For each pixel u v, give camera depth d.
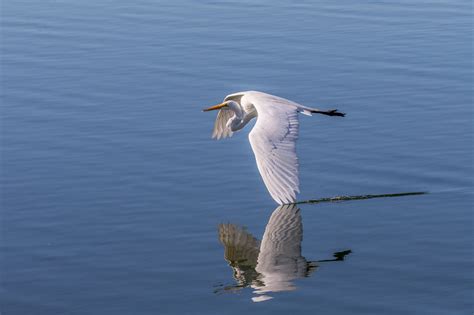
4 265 12.48
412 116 18.88
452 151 16.84
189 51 23.80
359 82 21.19
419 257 12.51
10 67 22.66
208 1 29.56
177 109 19.42
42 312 11.07
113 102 19.92
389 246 12.95
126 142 17.52
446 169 15.98
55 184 15.51
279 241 13.22
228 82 21.19
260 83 21.12
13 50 24.14
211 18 27.23
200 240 13.27
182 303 11.20
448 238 13.18
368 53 23.56
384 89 20.69
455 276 11.81
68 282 11.91
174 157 16.73
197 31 25.72
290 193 10.87
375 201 14.70
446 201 14.61
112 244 13.15
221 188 15.30
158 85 21.05
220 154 16.89
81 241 13.27
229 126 14.78
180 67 22.42
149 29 26.00
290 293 11.38
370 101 19.88
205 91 20.58
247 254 12.74
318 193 15.12
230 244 13.11
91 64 22.83
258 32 25.59
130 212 14.32
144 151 17.02
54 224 13.91
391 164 16.28
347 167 16.19
